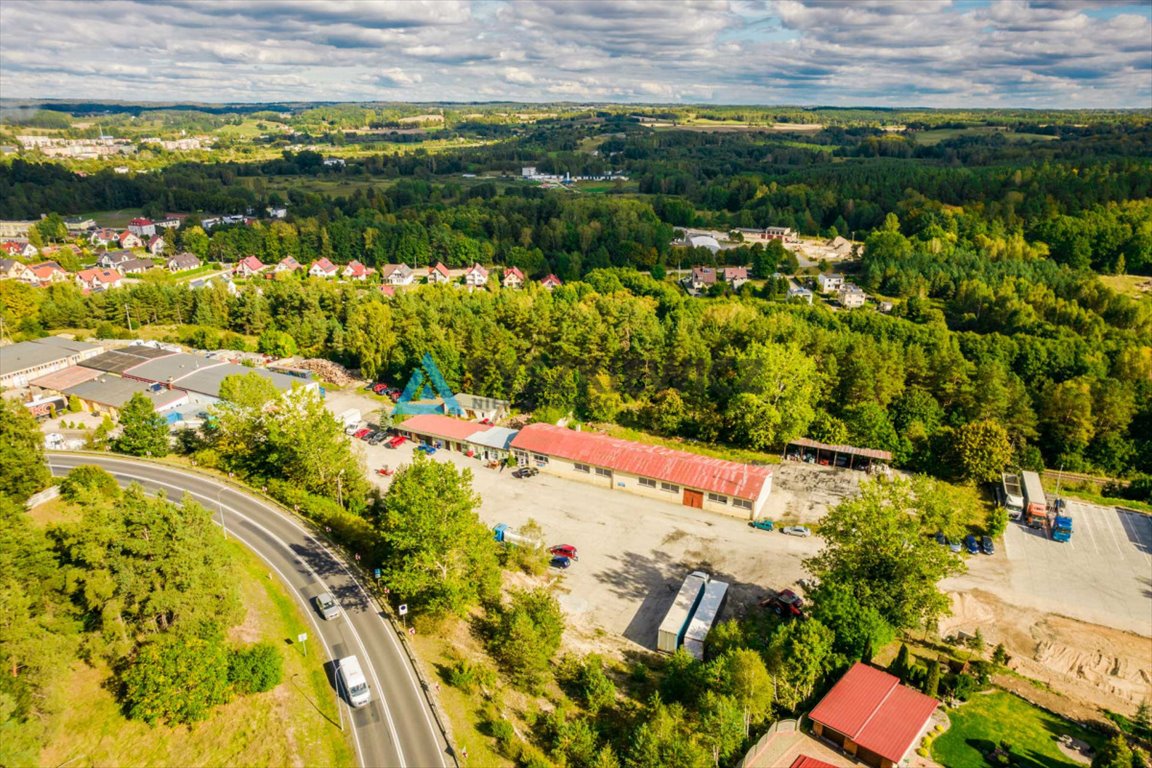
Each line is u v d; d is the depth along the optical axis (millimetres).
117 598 45875
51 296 146375
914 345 108188
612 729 47125
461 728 45375
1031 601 66250
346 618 55406
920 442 92500
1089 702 53812
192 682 43469
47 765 39969
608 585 67562
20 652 39625
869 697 48344
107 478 66250
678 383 110875
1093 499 85938
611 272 195250
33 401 101562
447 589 52438
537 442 91938
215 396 102188
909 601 54562
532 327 121812
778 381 94000
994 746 48219
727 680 47906
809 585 60156
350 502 74250
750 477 80500
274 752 42469
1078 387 96688
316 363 127625
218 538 52125
